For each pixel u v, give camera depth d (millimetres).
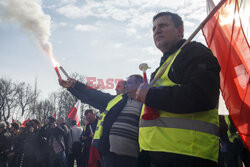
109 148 3219
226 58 2521
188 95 1502
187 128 1588
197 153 1529
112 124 3230
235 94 2381
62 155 7926
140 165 2002
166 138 1623
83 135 6887
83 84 3047
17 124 8781
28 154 7883
